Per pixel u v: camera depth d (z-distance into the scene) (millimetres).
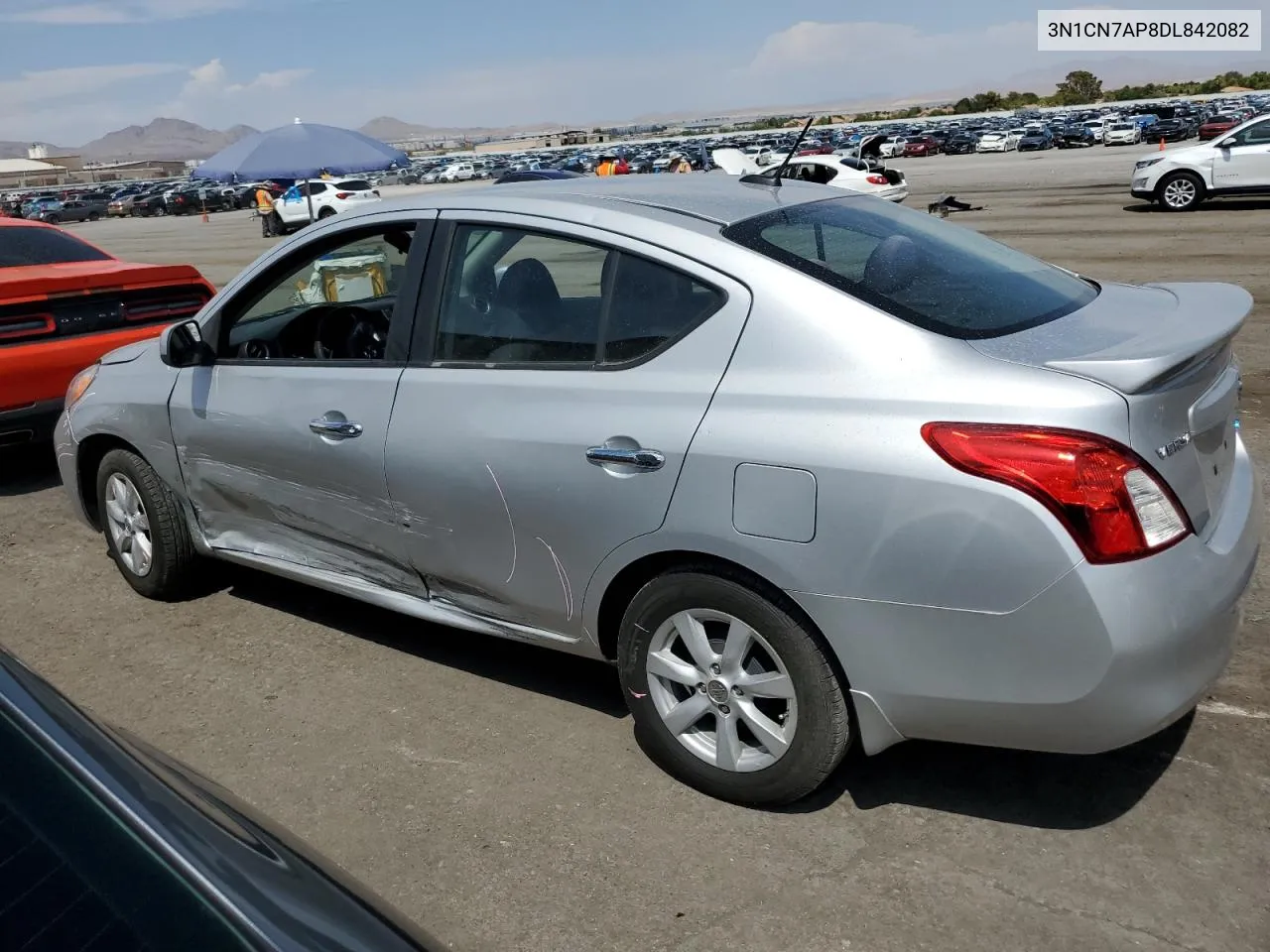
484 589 3469
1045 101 182875
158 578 4691
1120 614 2426
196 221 49219
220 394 4094
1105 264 13156
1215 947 2465
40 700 1712
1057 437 2438
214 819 1619
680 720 3129
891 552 2584
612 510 3010
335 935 1453
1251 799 2971
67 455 4930
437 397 3404
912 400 2596
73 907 1359
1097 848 2822
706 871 2834
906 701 2705
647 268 3047
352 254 3869
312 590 4891
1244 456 3191
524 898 2773
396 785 3307
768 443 2721
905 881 2750
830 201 3547
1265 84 174500
